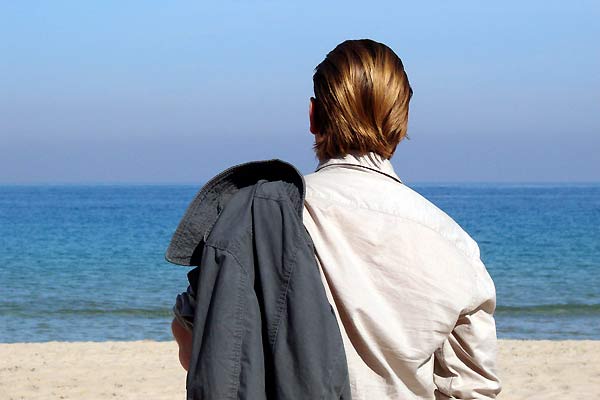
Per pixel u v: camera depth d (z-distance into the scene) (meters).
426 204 1.99
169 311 20.08
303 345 1.68
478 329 1.95
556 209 96.38
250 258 1.76
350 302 1.84
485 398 1.97
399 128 2.00
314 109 2.05
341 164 2.01
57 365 10.91
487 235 50.19
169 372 10.48
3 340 16.27
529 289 25.42
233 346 1.69
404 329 1.86
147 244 44.09
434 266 1.90
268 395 1.72
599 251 38.41
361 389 1.83
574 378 10.21
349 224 1.91
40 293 23.47
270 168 1.88
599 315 19.77
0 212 95.19
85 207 114.56
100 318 19.05
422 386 1.88
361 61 1.97
